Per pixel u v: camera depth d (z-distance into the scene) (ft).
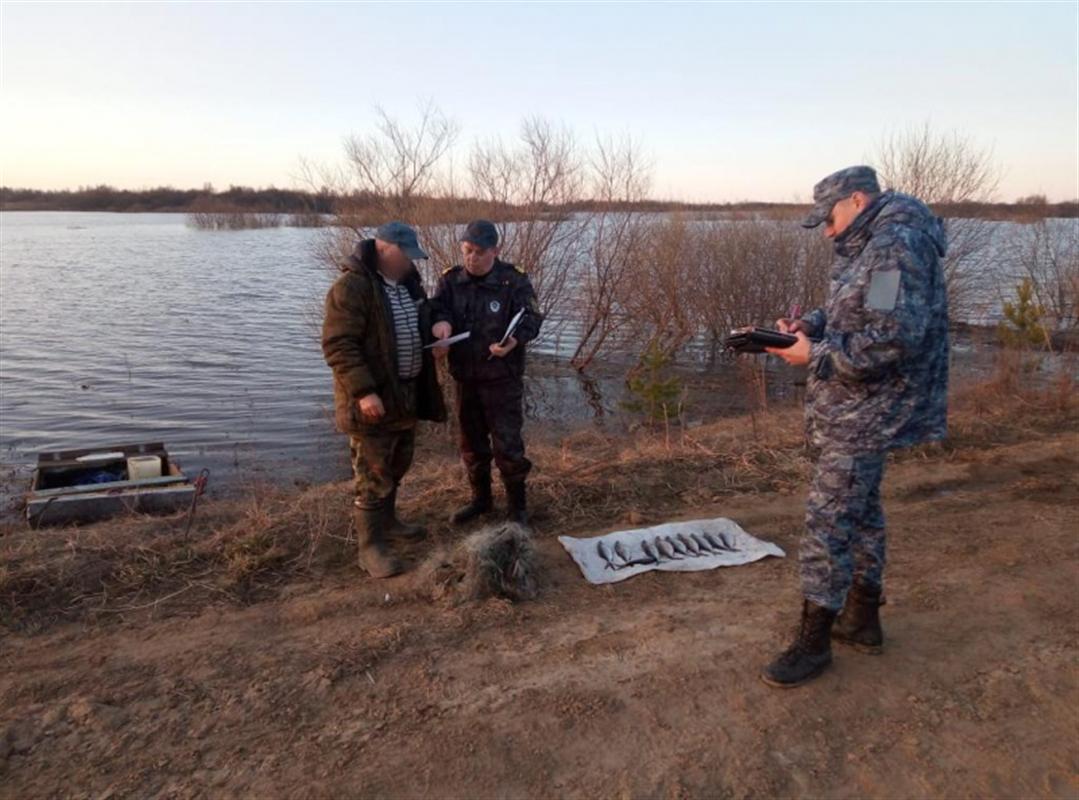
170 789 9.61
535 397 44.45
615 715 10.96
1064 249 56.90
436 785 9.68
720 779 9.78
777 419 29.96
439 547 16.35
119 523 18.19
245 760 10.11
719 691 11.49
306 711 11.08
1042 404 28.76
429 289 45.32
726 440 25.09
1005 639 12.87
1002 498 19.29
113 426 37.29
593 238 51.67
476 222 16.33
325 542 16.31
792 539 17.07
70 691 11.46
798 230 57.16
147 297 83.25
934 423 10.82
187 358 52.37
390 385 14.82
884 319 9.95
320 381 46.14
